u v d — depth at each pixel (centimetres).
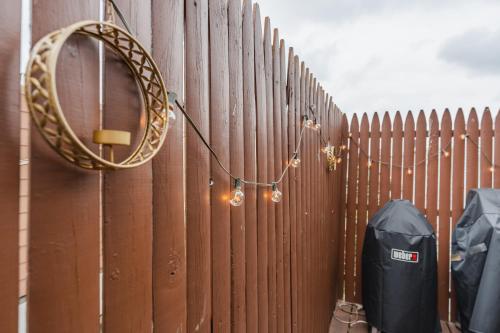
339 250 380
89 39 49
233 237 107
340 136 372
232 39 105
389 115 359
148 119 56
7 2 39
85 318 51
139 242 62
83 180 50
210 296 93
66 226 47
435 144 344
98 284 53
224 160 99
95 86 50
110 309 56
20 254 43
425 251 270
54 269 45
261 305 137
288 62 173
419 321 273
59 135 38
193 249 83
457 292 292
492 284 245
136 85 58
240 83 111
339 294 387
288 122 174
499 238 244
